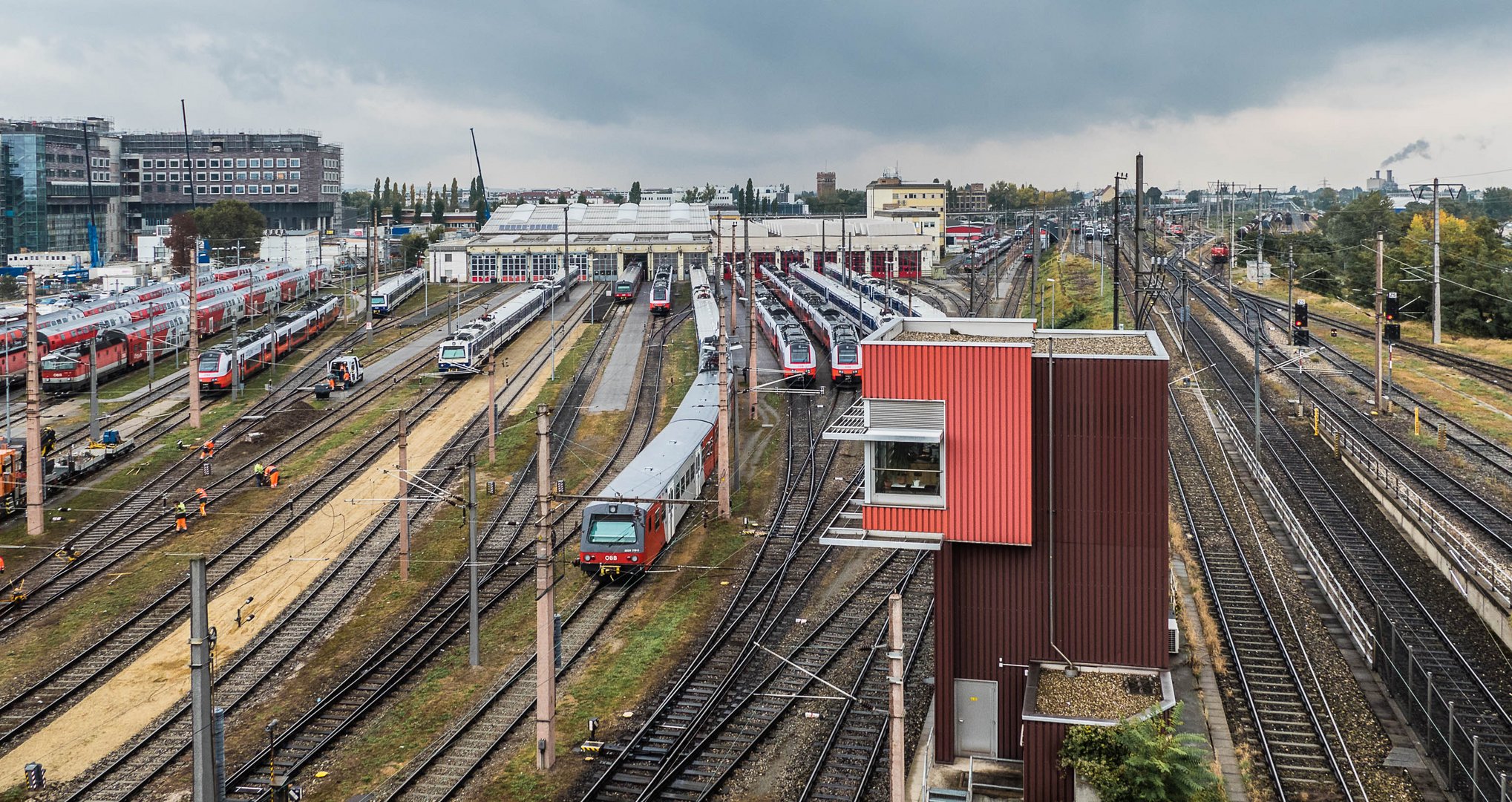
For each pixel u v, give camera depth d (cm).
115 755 3350
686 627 4097
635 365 9344
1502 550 4234
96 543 5209
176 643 4175
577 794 2973
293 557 5041
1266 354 8438
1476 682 3362
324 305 11844
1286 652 3597
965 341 3350
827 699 3456
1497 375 7288
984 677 3062
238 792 3050
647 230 17838
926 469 3002
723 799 2933
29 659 4034
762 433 7006
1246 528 4850
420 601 4481
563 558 4894
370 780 3112
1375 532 4719
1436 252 8338
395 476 6241
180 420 7562
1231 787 2847
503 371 9369
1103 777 2570
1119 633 2980
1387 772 2906
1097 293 12075
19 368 8331
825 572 4628
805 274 14312
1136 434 2927
